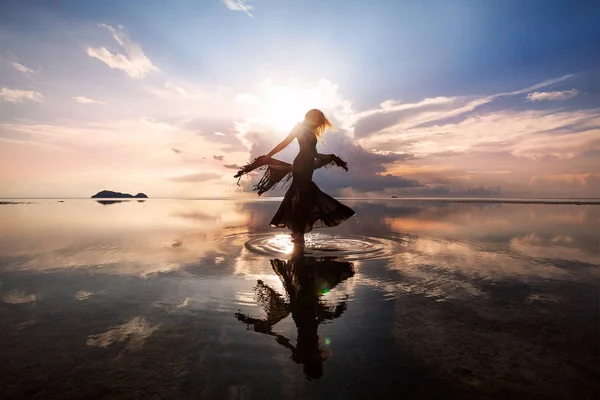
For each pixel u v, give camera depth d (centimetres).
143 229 665
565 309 226
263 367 154
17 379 146
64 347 174
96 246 470
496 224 759
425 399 132
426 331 192
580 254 412
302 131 515
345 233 602
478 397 133
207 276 309
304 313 219
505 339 182
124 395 135
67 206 1628
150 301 243
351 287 276
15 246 471
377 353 167
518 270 333
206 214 1084
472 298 248
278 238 540
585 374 150
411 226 714
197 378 146
